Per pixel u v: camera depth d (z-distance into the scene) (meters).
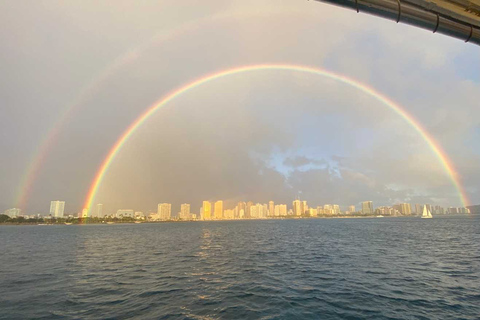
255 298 15.64
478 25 6.34
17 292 17.50
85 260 31.97
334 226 119.06
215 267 26.09
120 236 81.56
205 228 131.88
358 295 16.03
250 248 42.19
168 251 40.59
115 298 16.02
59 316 13.12
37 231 122.62
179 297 16.06
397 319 12.32
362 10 5.61
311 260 29.16
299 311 13.36
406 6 5.71
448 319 12.36
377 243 46.31
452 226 100.38
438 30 6.21
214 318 12.61
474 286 18.03
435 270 23.50
